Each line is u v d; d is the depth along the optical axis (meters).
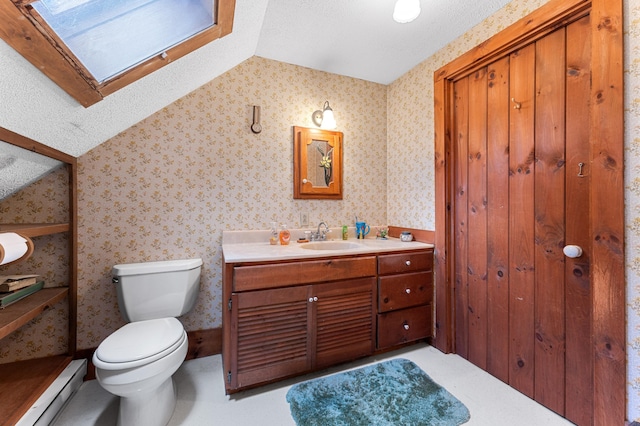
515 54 1.53
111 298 1.73
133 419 1.21
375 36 1.83
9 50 0.77
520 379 1.53
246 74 2.03
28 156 1.29
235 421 1.32
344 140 2.39
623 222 1.05
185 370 1.76
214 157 1.96
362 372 1.72
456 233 1.92
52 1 0.71
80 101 1.12
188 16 1.12
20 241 1.11
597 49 1.12
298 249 1.80
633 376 1.03
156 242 1.82
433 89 2.04
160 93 1.60
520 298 1.52
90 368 1.67
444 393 1.51
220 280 1.98
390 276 1.86
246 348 1.48
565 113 1.31
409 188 2.30
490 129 1.68
